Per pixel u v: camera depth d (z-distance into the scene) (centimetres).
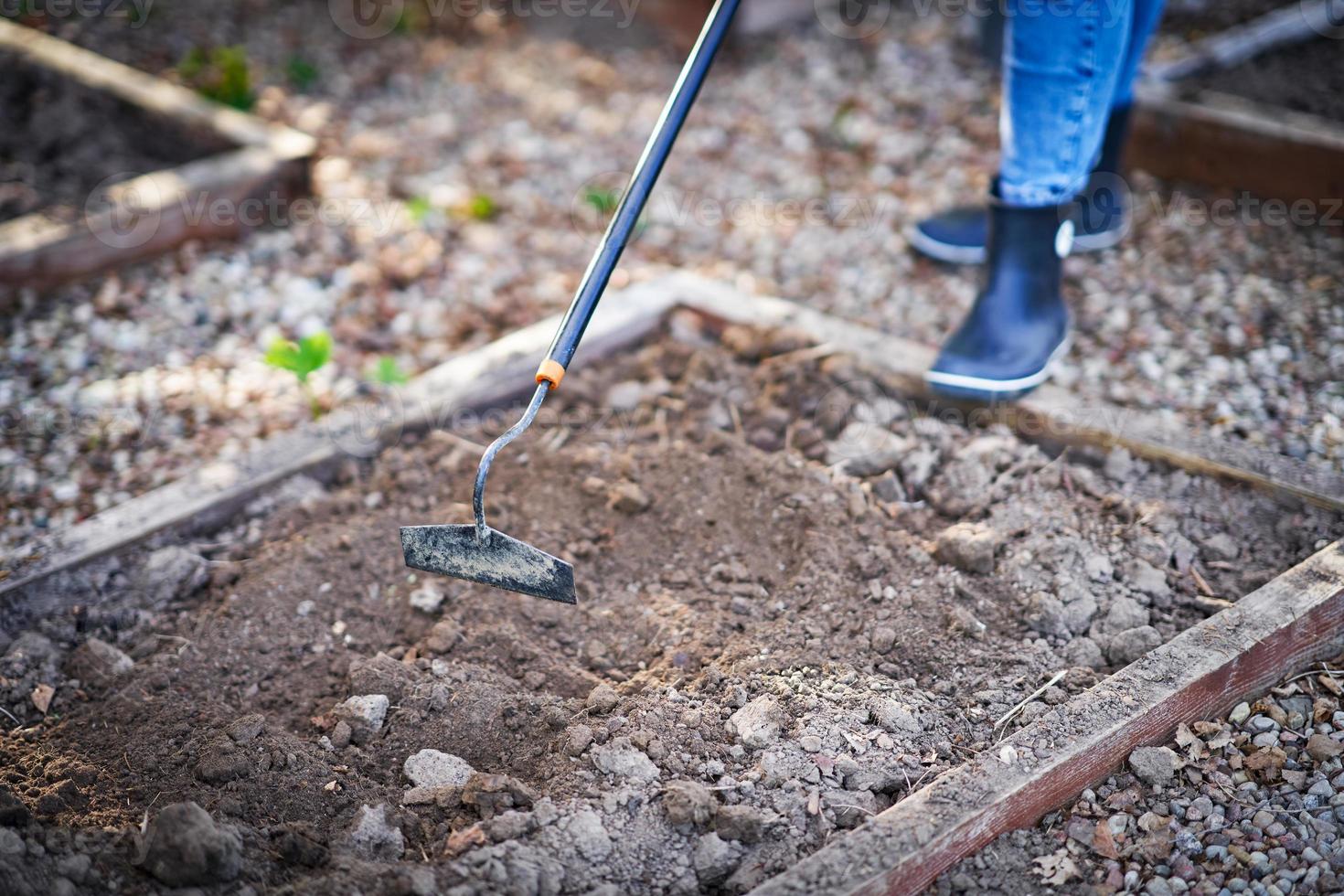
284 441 241
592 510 233
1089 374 254
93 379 262
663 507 231
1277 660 208
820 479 231
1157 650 205
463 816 196
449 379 250
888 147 317
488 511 231
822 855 188
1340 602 210
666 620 218
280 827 194
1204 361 254
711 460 236
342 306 278
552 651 216
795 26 363
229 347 269
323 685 213
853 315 271
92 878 187
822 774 198
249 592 221
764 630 214
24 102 321
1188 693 202
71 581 223
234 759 200
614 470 237
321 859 192
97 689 212
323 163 316
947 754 200
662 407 249
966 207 288
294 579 223
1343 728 204
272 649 217
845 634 213
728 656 211
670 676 211
